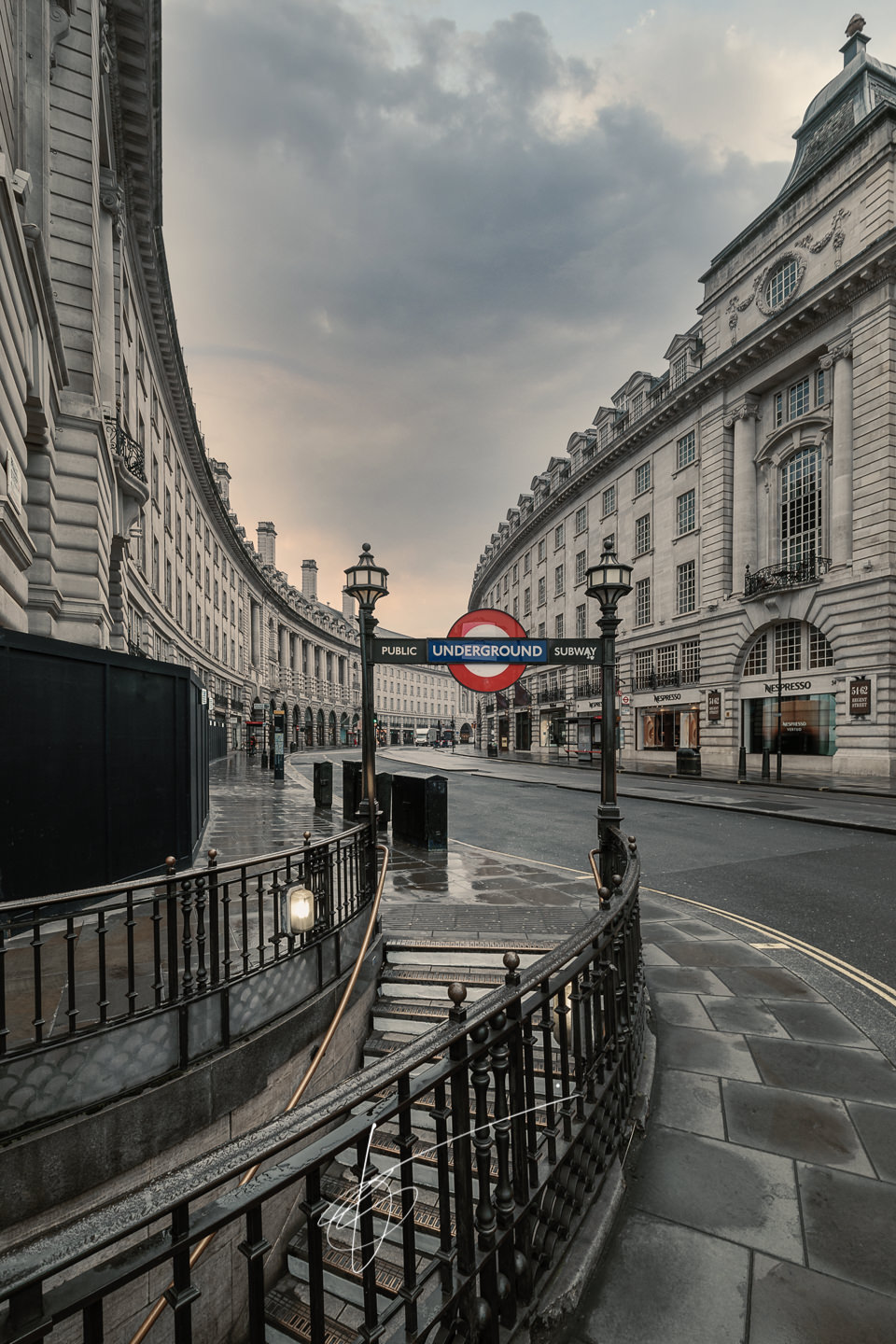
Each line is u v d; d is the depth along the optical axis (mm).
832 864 9297
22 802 5477
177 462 31750
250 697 57406
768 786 19547
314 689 86938
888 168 21219
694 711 29609
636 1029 3688
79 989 4121
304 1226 4328
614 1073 2988
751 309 26516
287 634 74375
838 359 22703
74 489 10734
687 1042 4156
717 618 27844
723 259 27875
